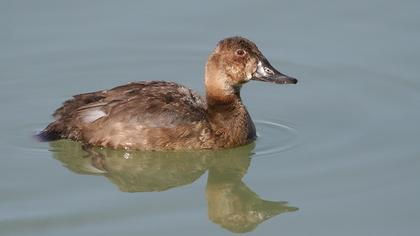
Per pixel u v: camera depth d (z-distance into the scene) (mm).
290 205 12898
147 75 17203
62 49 17656
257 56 14328
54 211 12562
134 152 14031
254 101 16375
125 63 17500
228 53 14250
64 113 14391
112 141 13977
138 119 13961
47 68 17172
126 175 13859
